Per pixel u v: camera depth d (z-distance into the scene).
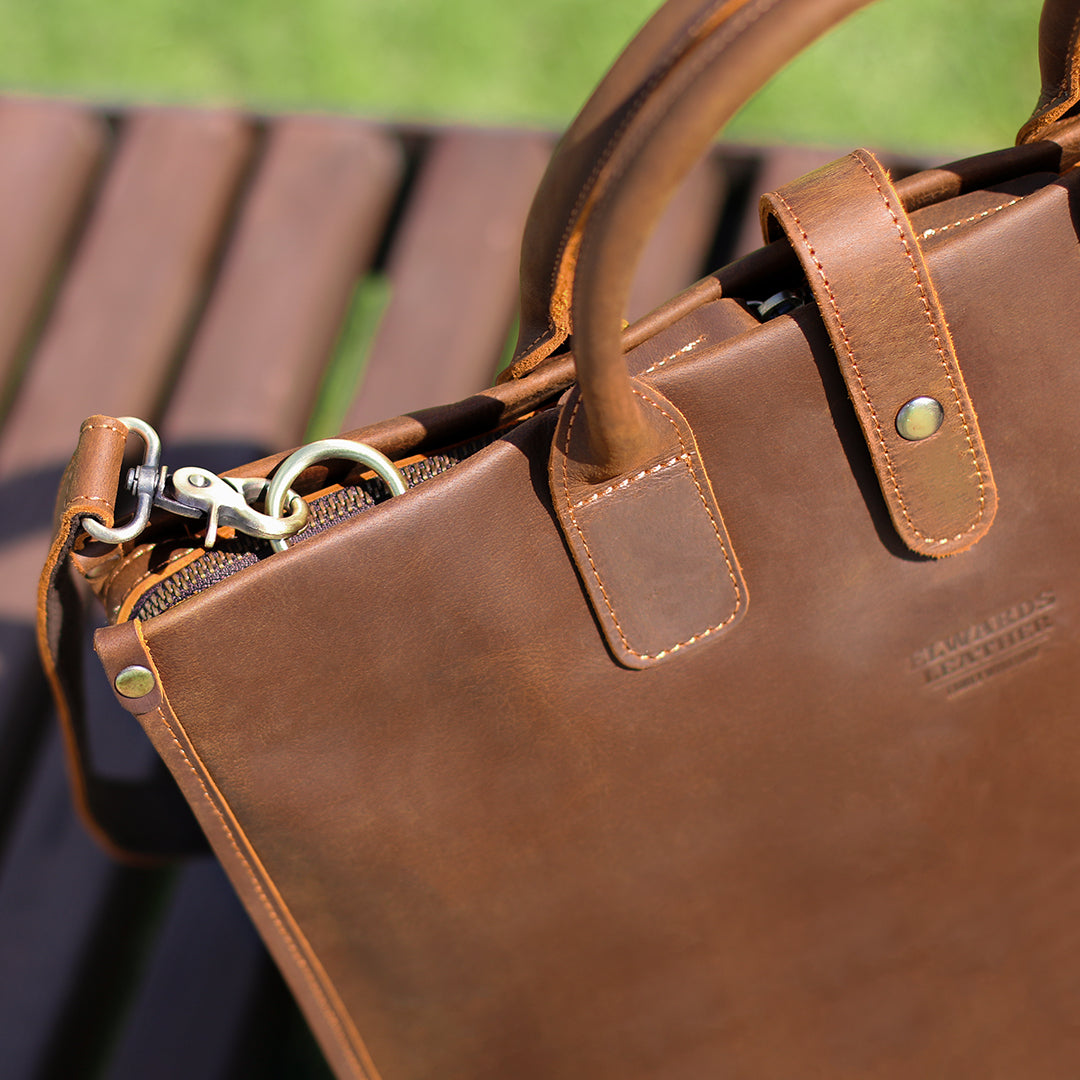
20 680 0.95
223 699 0.67
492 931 0.71
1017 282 0.67
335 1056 0.73
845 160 0.66
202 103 1.17
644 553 0.67
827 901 0.73
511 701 0.68
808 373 0.67
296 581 0.66
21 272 1.11
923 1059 0.76
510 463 0.66
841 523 0.68
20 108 1.17
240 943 0.89
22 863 0.91
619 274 0.61
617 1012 0.73
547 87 1.58
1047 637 0.70
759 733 0.70
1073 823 0.73
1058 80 0.68
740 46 0.59
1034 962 0.76
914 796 0.72
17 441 1.03
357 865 0.70
